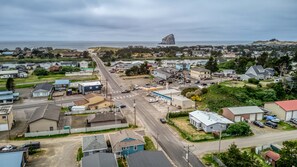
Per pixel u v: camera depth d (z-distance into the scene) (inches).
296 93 2459.4
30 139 1467.8
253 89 2425.0
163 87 2851.9
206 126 1563.7
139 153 1124.5
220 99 2231.8
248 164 1011.3
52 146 1375.5
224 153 1217.4
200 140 1449.3
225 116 1865.2
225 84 2795.3
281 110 1847.9
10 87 2662.4
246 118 1800.0
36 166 1159.6
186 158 1171.9
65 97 2496.3
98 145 1250.6
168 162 1053.8
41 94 2516.0
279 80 2805.1
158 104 2235.5
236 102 2176.4
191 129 1637.6
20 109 2085.4
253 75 3134.8
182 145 1385.3
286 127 1694.1
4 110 1672.0
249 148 1347.2
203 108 2090.3
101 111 1982.0
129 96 2527.1
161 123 1745.8
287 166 1026.1
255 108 1881.2
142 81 3366.1
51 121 1571.1
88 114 1942.7
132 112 1993.1
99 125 1646.2
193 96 2311.8
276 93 2375.7
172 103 2203.5
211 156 1250.6
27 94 2630.4
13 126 1695.4
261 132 1594.5
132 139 1283.2
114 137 1358.3
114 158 1104.2
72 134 1549.0
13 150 1188.5
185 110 2025.1
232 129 1515.7
